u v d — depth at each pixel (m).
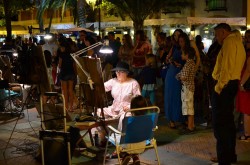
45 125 5.63
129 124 4.82
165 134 7.27
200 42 8.71
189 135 7.20
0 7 25.58
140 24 18.34
